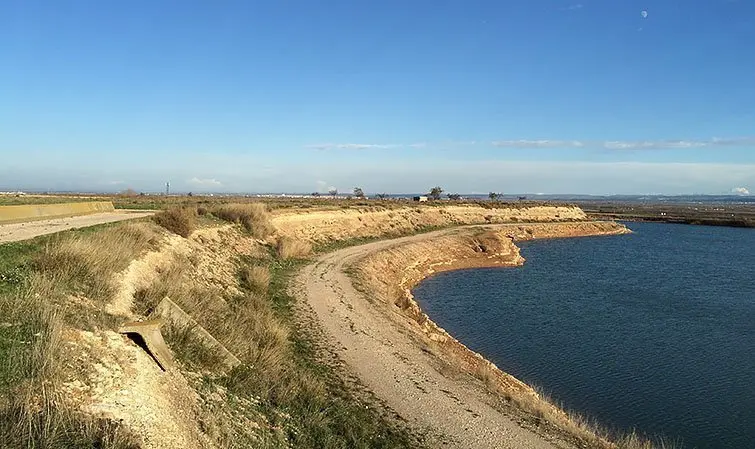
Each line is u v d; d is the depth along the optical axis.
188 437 8.20
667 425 18.30
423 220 75.75
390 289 34.97
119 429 7.19
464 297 39.56
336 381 15.60
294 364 15.96
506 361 24.48
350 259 41.34
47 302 9.80
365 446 11.55
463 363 20.23
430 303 37.06
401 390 15.71
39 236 16.89
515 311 35.12
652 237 98.12
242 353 14.14
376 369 17.27
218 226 34.75
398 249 50.47
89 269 13.40
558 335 29.31
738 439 17.38
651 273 53.41
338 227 55.16
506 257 60.56
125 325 10.53
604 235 100.88
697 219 137.88
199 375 11.21
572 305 37.53
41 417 6.79
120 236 19.06
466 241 63.62
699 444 16.97
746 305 38.53
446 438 13.00
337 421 12.51
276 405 12.12
